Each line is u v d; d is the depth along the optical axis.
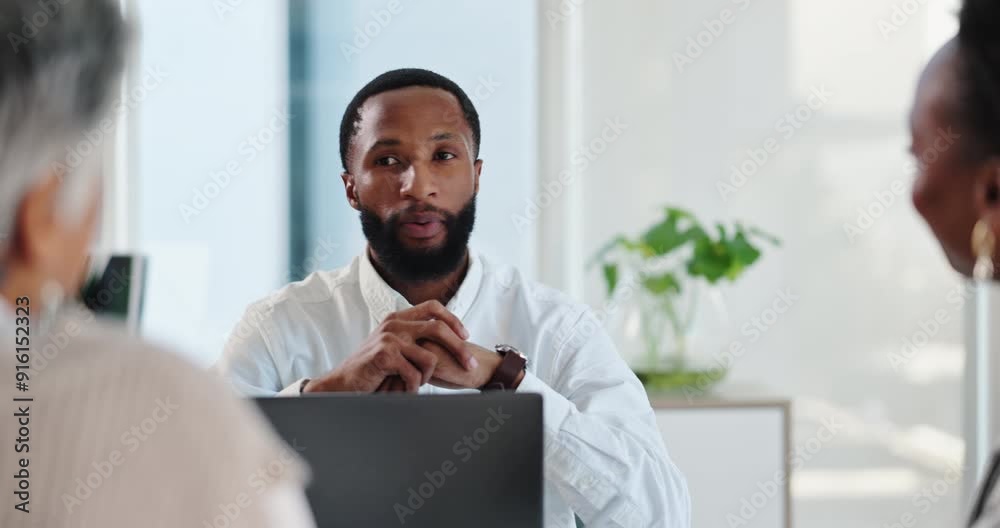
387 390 1.78
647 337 3.56
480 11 3.87
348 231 3.87
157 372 0.70
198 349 3.81
